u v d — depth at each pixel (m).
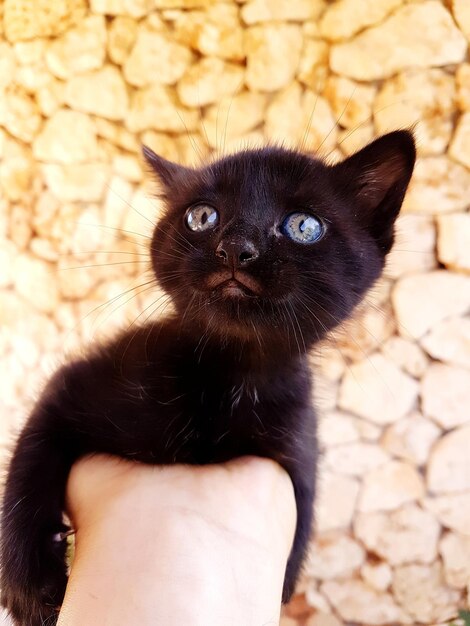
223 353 0.14
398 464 0.31
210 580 0.11
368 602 0.32
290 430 0.15
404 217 0.28
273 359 0.15
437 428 0.30
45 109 0.31
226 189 0.14
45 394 0.15
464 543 0.31
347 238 0.14
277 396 0.15
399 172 0.16
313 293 0.13
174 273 0.14
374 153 0.15
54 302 0.33
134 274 0.30
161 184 0.17
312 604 0.33
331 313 0.14
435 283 0.28
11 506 0.13
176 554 0.11
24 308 0.34
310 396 0.16
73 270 0.32
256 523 0.12
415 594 0.32
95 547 0.11
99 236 0.31
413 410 0.30
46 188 0.32
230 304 0.13
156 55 0.29
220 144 0.27
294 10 0.27
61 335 0.33
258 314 0.13
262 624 0.11
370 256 0.15
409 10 0.26
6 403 0.34
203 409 0.14
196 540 0.11
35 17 0.30
